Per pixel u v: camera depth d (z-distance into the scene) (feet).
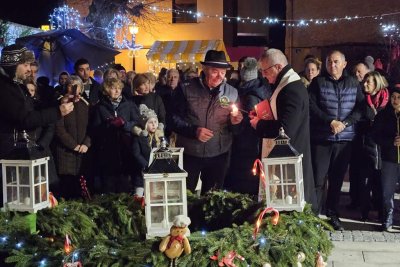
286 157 13.17
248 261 11.53
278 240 12.28
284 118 15.70
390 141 22.49
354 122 22.53
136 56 75.00
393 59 64.13
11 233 12.57
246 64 21.75
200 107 19.35
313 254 12.75
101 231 14.79
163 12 75.15
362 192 24.67
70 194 23.80
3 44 54.85
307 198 16.20
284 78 16.16
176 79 30.73
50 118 15.84
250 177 21.48
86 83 29.58
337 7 69.67
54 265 11.53
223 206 15.52
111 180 22.54
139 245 11.62
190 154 19.49
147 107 22.52
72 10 73.61
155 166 11.85
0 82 15.51
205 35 75.25
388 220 22.98
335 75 22.58
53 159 22.56
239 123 19.48
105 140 22.45
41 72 41.24
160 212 11.87
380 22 68.69
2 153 15.60
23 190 13.29
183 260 11.16
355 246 21.07
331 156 22.98
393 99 22.31
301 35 70.85
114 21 72.59
